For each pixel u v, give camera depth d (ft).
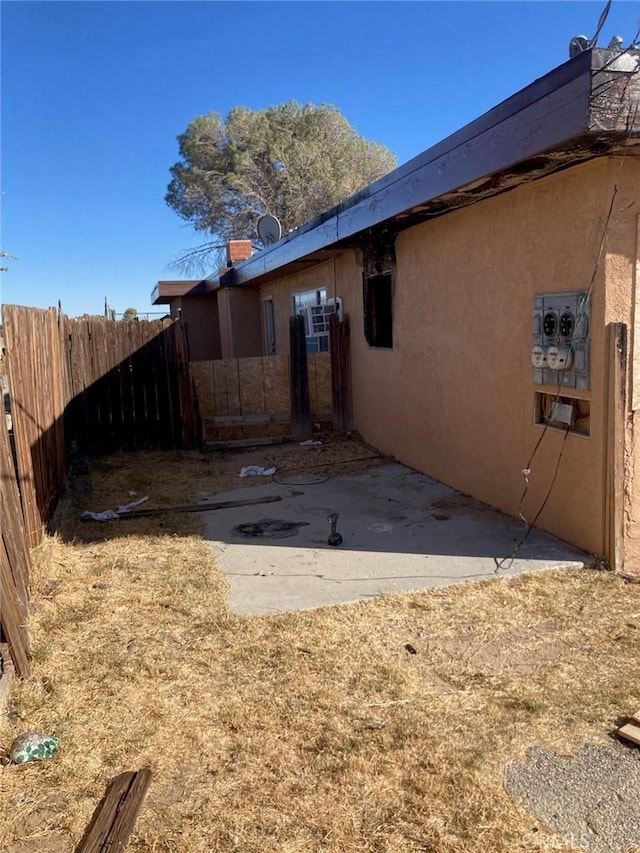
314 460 29.27
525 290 17.78
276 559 16.94
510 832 7.68
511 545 17.01
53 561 16.71
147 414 33.47
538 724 9.73
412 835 7.68
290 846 7.59
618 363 14.55
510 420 19.10
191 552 17.80
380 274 28.48
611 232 14.37
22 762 9.07
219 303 56.75
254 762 9.07
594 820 7.86
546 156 13.99
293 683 10.99
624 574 15.14
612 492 15.06
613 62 11.85
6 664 11.09
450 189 17.37
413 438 26.43
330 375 35.12
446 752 9.15
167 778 8.81
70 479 26.99
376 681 10.98
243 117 91.25
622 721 9.76
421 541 17.72
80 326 32.04
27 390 17.60
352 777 8.70
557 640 12.27
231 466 29.37
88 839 7.67
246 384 34.99
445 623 13.05
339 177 90.99
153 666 11.62
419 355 25.20
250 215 92.38
